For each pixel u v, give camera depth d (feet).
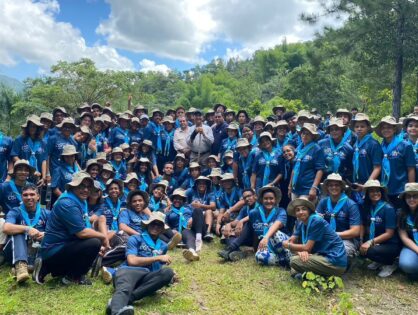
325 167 20.47
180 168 28.17
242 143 24.80
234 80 227.20
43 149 23.02
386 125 19.02
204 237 23.11
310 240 16.51
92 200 19.85
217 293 15.93
